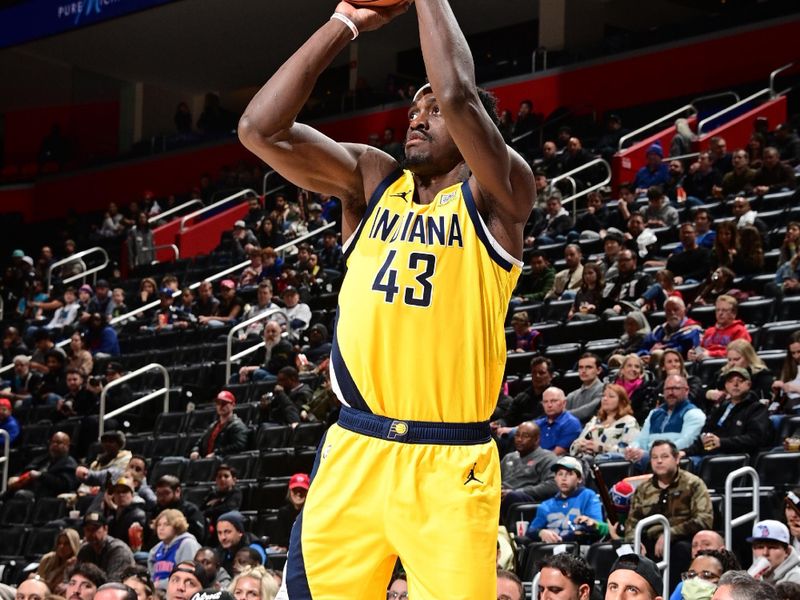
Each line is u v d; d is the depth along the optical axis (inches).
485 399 120.8
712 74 856.9
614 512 336.2
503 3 1070.4
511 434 422.0
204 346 653.3
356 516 119.1
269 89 124.4
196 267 853.2
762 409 369.1
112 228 996.6
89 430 588.7
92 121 1258.0
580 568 228.7
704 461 359.9
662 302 501.0
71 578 326.6
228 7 1061.8
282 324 641.0
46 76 1235.9
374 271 121.9
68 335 751.7
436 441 118.3
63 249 1035.3
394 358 119.0
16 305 893.8
